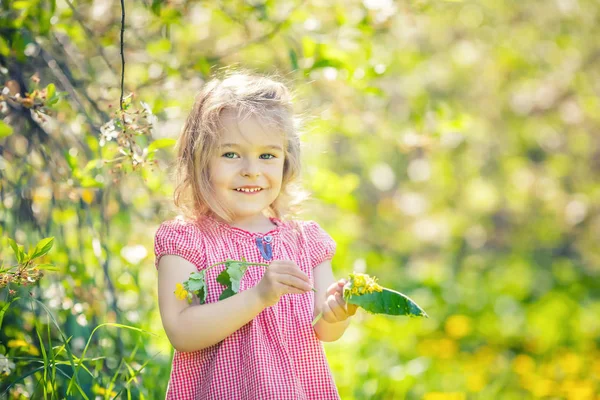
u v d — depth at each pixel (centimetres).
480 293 915
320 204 604
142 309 368
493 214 1110
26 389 298
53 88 272
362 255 910
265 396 233
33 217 325
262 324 246
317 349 252
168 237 251
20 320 312
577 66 873
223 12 385
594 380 662
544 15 861
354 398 420
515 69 893
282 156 257
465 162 985
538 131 953
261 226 264
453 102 884
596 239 1089
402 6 421
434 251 1130
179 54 428
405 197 1066
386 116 504
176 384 246
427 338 764
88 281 326
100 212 345
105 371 316
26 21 328
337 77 388
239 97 255
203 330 234
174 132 382
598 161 986
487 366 690
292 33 430
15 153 336
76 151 340
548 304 887
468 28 869
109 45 371
